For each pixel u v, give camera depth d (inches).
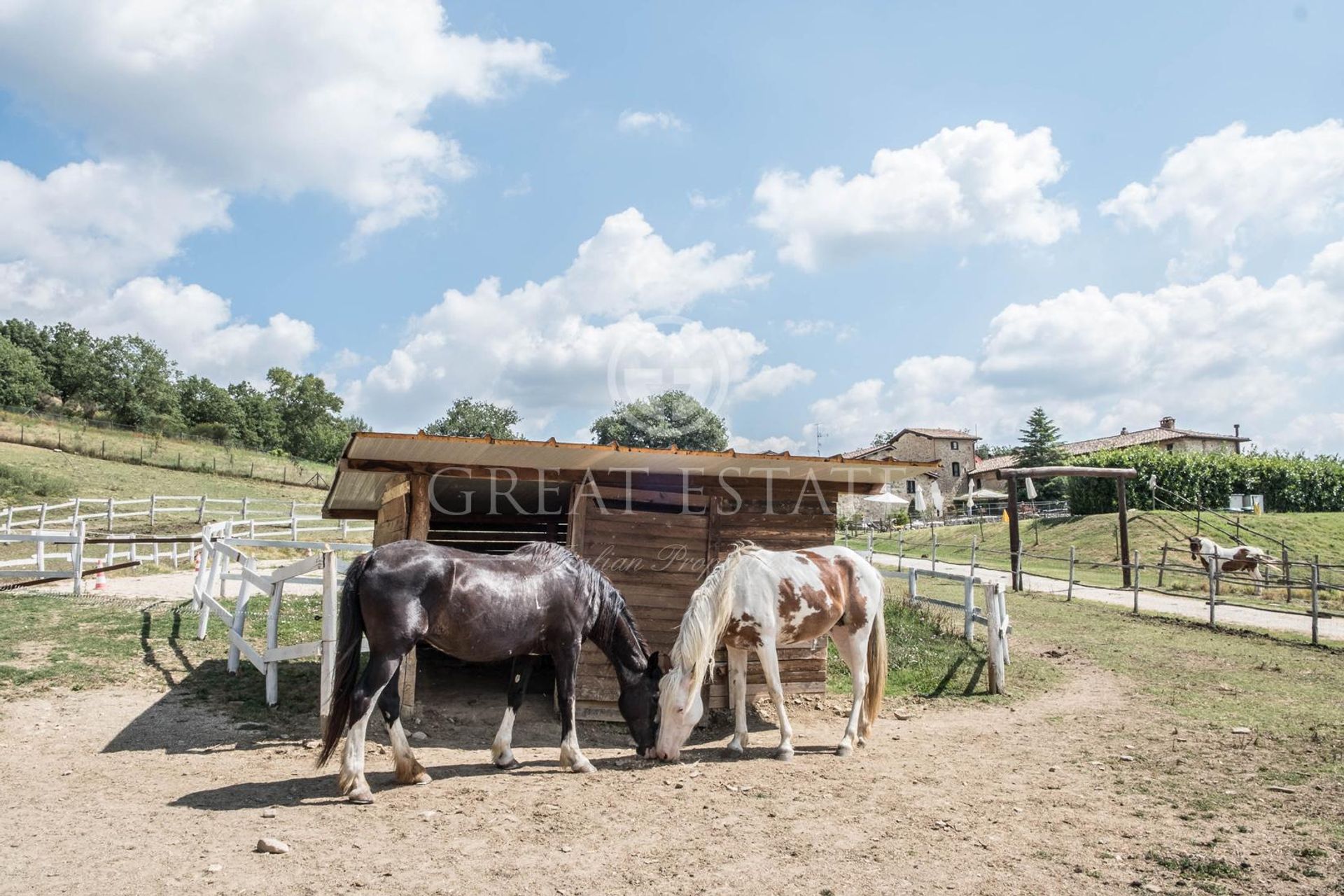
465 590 240.2
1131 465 1583.4
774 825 207.3
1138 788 242.2
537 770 263.1
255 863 174.1
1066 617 657.0
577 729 333.4
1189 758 275.7
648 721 285.6
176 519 1124.5
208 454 2148.1
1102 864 182.5
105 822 196.1
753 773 262.7
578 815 213.8
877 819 213.0
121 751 261.4
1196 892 168.7
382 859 179.5
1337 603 739.4
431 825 203.2
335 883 165.2
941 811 220.4
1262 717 336.8
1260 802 226.7
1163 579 952.3
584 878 171.9
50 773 236.7
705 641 280.7
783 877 174.4
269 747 274.4
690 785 245.3
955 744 304.8
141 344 3302.2
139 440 2135.8
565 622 264.1
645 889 167.2
